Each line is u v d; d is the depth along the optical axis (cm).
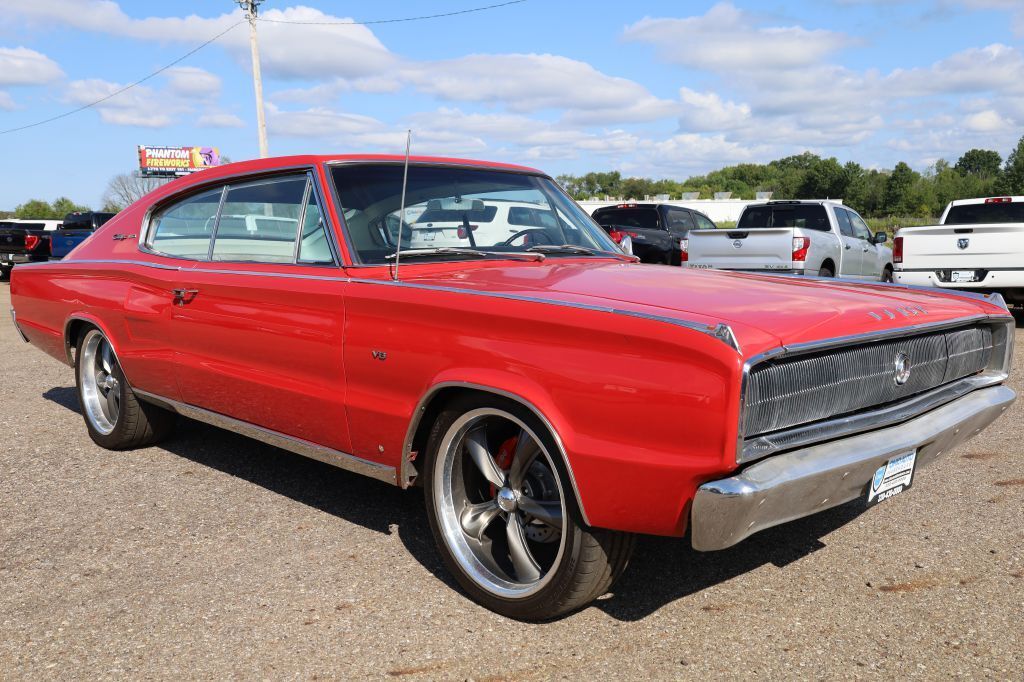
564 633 269
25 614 284
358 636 268
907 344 285
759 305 259
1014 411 561
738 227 1269
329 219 334
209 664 252
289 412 345
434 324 284
